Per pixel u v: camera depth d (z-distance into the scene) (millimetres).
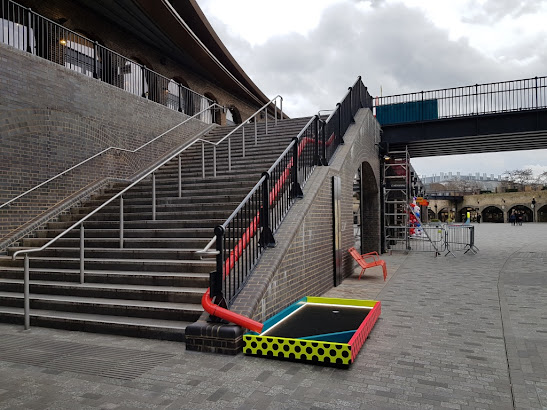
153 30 14766
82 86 9680
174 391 3322
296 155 7121
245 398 3188
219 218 7328
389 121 15352
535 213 57062
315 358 3895
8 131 7875
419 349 4371
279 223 6273
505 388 3365
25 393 3303
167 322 4887
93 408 3037
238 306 4586
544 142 15219
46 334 4957
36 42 11250
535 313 6000
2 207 7676
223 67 19078
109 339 4754
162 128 12625
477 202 64125
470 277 9555
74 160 9367
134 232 7141
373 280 9375
